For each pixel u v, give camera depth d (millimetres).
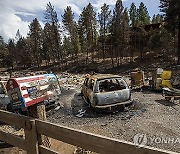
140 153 1906
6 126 9633
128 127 8914
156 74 16047
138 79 17312
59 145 6684
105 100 10594
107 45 55188
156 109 11352
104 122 9766
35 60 69500
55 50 60156
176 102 12758
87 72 46469
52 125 2705
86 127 9305
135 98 14242
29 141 3025
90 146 2318
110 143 2131
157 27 53469
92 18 57031
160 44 43656
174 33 36750
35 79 3719
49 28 59406
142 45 47188
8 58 78875
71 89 19344
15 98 3373
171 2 34656
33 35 65125
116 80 11367
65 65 56375
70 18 59781
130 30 48562
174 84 16250
